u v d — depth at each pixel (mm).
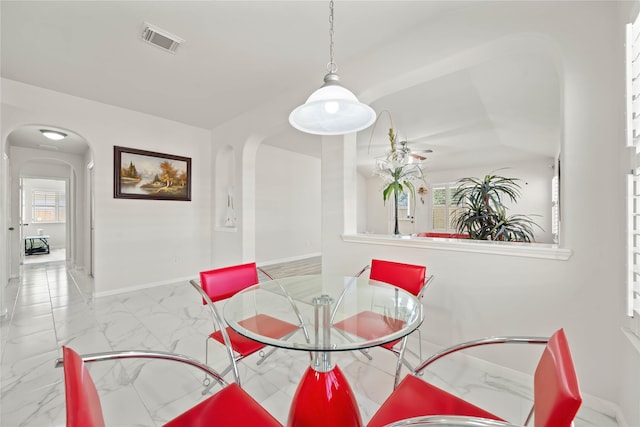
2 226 2861
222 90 3250
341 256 2676
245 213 4133
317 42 2350
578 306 1548
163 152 4164
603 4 1479
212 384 1678
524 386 1713
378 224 8625
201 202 4609
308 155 6746
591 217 1507
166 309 3098
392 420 912
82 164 5562
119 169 3732
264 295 1675
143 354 1032
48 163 5926
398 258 2287
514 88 2857
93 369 1929
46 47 2416
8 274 4312
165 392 1691
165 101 3561
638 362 1210
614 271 1446
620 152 1412
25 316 2891
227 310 1451
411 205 7836
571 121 1561
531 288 1692
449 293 2016
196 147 4551
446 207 7141
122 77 2938
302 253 6605
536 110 3277
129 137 3838
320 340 1123
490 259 1840
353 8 1959
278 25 2146
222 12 2008
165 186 4176
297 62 2656
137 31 2223
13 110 2979
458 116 3736
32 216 8297
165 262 4191
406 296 1604
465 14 1937
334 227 2734
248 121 3916
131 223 3865
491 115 3643
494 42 1842
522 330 1724
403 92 3064
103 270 3615
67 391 636
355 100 1321
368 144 5391
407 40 2219
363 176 8742
